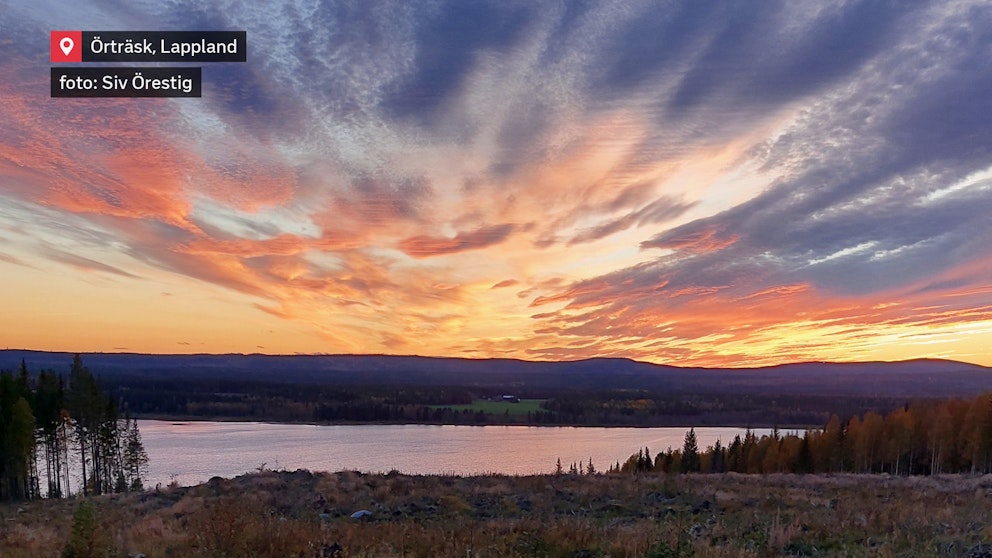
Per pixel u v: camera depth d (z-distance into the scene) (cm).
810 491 2041
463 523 1465
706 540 1163
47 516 2048
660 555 1011
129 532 1373
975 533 1196
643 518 1595
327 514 1739
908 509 1490
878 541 1170
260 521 1342
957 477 2695
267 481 2398
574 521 1445
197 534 1247
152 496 2323
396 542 1203
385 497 2028
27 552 1233
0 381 5166
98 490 5391
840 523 1327
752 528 1344
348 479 2469
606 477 2630
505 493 2122
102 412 5684
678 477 2534
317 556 1113
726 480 2486
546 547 1144
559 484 2345
